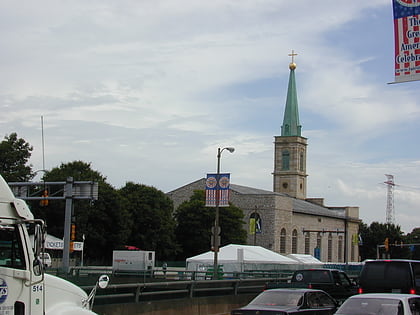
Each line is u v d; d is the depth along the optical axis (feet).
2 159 233.55
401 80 66.69
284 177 537.65
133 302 68.13
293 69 547.08
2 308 32.24
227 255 167.73
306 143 555.69
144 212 298.97
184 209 331.36
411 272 69.87
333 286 88.74
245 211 374.84
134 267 187.83
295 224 393.70
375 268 71.56
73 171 269.85
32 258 33.30
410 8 66.54
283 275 144.36
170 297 76.38
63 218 246.06
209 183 167.53
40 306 33.40
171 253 315.17
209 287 86.33
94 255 266.16
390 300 46.29
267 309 54.90
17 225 33.19
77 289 37.24
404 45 66.74
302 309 56.29
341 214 483.10
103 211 264.93
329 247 444.96
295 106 543.39
